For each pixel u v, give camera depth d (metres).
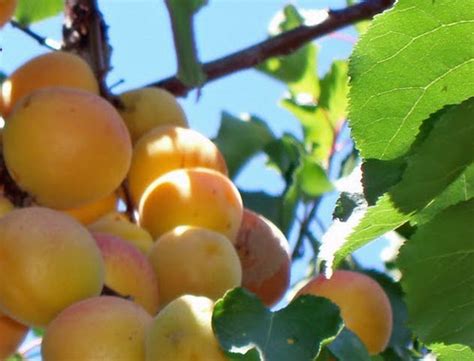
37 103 0.59
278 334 0.50
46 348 0.53
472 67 0.49
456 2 0.48
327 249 0.50
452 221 0.50
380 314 0.59
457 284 0.51
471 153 0.48
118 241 0.58
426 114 0.49
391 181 0.50
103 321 0.53
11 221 0.55
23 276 0.54
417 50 0.49
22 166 0.59
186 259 0.59
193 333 0.51
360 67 0.49
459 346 0.55
